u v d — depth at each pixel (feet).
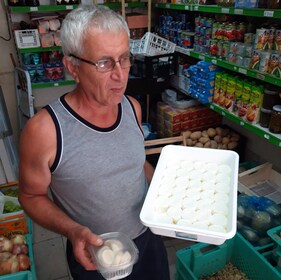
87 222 3.39
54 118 2.88
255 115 6.44
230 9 6.40
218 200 3.53
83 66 2.71
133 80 9.29
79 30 2.56
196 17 8.60
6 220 6.56
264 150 8.65
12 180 8.54
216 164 4.17
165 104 10.19
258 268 5.50
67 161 2.96
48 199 3.23
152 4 10.57
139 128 3.53
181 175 3.98
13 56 10.52
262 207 6.40
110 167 3.15
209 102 8.05
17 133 11.58
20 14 10.10
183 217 3.28
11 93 11.02
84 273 3.81
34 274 5.67
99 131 3.04
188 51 8.68
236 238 5.93
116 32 2.59
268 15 5.38
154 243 4.23
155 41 10.02
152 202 3.45
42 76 10.33
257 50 6.05
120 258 2.86
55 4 9.62
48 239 7.61
